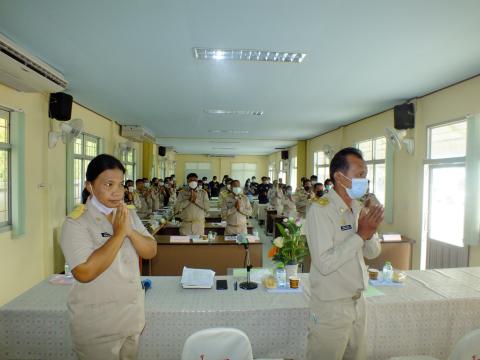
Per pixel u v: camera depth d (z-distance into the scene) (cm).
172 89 444
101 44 289
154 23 248
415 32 260
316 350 150
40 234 426
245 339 135
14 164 368
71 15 236
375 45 286
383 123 584
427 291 217
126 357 137
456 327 205
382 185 602
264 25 250
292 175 1307
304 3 217
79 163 570
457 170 409
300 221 237
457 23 244
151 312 187
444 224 432
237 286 225
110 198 124
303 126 771
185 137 1038
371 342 197
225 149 1533
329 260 136
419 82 397
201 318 189
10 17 239
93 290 124
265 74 372
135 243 133
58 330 186
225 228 534
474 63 330
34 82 319
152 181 830
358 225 142
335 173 151
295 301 203
